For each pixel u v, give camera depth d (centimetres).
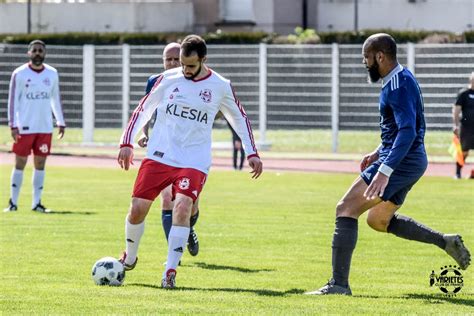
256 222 3366
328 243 2891
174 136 2192
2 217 3466
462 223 3344
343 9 11125
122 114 7869
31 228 3159
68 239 2914
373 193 1989
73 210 3703
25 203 3944
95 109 7894
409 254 2678
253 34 8969
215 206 3862
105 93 7888
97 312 1788
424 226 2169
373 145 7638
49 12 11238
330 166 6175
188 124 2188
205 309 1817
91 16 11256
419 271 2405
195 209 2542
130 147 2200
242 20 11588
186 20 11338
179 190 2162
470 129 5172
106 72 7881
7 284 2131
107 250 2700
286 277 2309
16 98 3672
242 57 7756
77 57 7994
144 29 11294
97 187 4634
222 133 8181
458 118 5188
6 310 1812
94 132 8256
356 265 2495
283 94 7681
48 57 7969
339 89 7550
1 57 7956
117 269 2147
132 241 2273
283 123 7700
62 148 7450
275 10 11475
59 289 2064
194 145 2194
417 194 4378
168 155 2192
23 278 2225
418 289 2145
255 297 1970
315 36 8931
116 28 11250
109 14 11250
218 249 2773
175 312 1786
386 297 2014
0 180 4912
